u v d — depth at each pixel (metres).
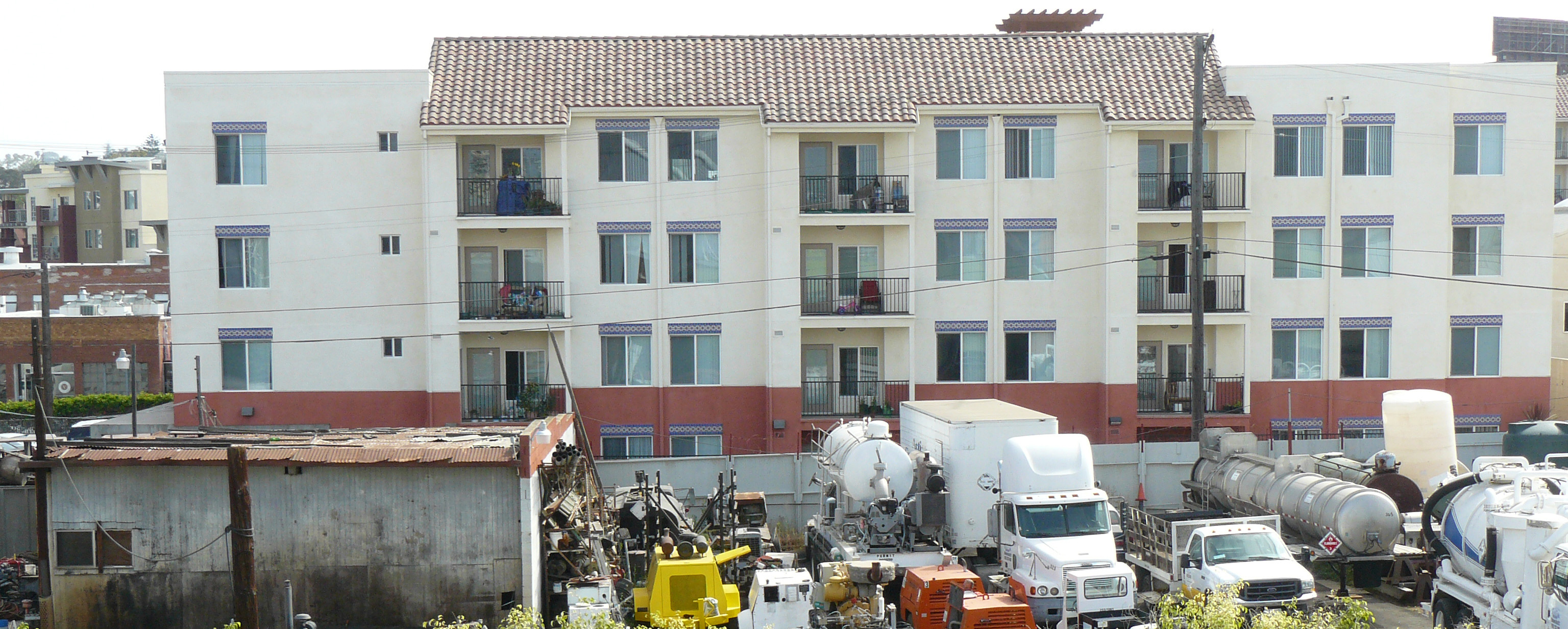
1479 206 35.97
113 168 84.06
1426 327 35.84
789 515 31.19
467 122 33.31
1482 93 35.59
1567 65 72.31
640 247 35.06
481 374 35.66
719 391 35.28
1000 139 35.03
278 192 34.50
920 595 20.34
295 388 34.88
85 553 21.38
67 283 60.34
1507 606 18.55
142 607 21.36
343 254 34.69
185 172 34.41
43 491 21.25
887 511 23.19
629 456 35.41
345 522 21.48
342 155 34.47
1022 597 20.28
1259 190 35.41
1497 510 19.14
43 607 21.28
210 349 34.69
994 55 36.34
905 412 27.23
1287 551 21.97
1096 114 34.94
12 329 48.22
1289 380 36.00
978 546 23.20
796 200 34.31
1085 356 35.53
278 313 34.72
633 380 35.44
